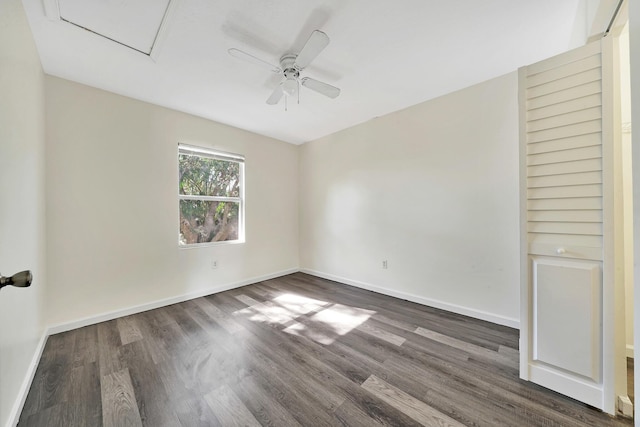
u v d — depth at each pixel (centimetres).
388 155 319
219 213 348
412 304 291
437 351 194
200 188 329
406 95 269
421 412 136
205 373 169
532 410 136
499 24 169
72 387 156
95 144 245
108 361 183
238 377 166
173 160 298
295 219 444
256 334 222
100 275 248
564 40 184
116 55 198
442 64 215
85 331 227
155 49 191
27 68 160
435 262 279
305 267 438
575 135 138
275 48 191
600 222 133
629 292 179
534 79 150
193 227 323
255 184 385
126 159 263
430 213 282
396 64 214
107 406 141
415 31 175
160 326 238
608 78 128
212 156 339
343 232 375
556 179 144
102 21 163
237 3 150
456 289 265
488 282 244
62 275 227
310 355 190
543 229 149
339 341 210
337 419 132
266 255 398
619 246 132
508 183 231
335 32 176
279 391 153
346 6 154
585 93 135
